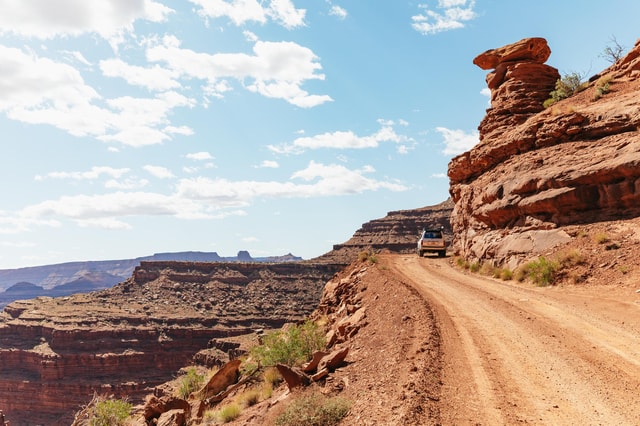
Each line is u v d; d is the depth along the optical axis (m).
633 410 7.84
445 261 35.28
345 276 34.34
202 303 150.75
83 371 110.06
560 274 19.83
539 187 25.45
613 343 11.49
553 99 36.38
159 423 16.25
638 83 28.50
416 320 14.59
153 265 168.00
